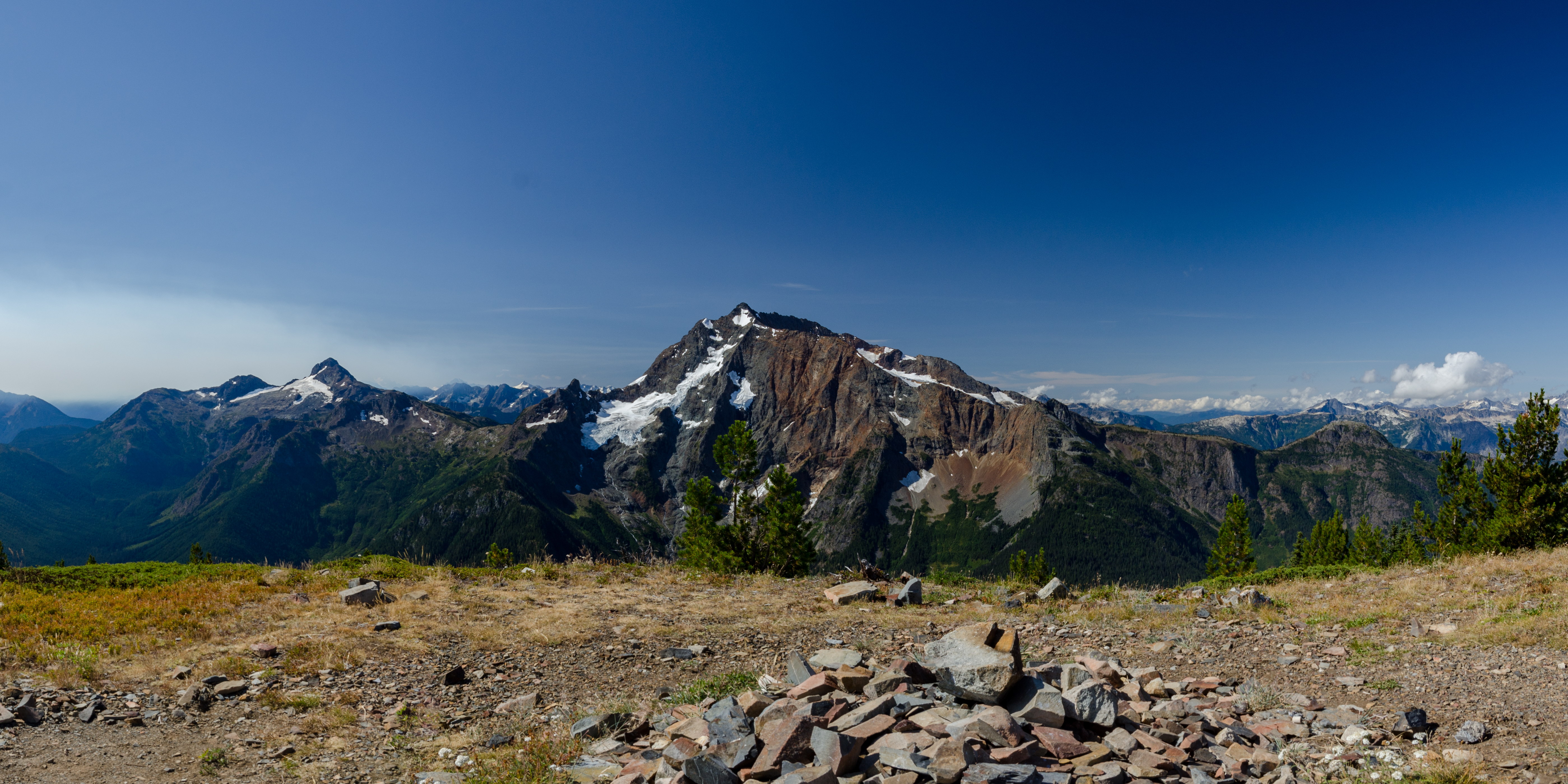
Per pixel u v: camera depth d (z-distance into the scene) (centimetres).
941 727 942
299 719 1226
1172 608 2109
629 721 1189
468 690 1456
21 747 1033
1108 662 1421
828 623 2064
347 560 2848
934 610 2277
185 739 1109
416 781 973
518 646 1764
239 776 977
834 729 966
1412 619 1733
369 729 1205
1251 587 2509
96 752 1038
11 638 1498
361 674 1499
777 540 3831
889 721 972
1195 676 1517
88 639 1569
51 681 1287
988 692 1045
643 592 2539
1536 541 3531
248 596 2133
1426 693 1210
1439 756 914
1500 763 865
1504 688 1177
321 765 1027
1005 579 2906
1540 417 3638
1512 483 3697
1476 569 2241
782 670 1580
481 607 2153
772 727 938
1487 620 1614
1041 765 870
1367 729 1040
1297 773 896
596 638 1864
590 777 943
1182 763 913
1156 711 1126
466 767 1015
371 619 1945
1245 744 1018
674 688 1486
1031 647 1817
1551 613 1564
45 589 2094
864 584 2508
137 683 1344
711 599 2438
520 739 1146
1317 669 1466
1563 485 3534
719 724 977
